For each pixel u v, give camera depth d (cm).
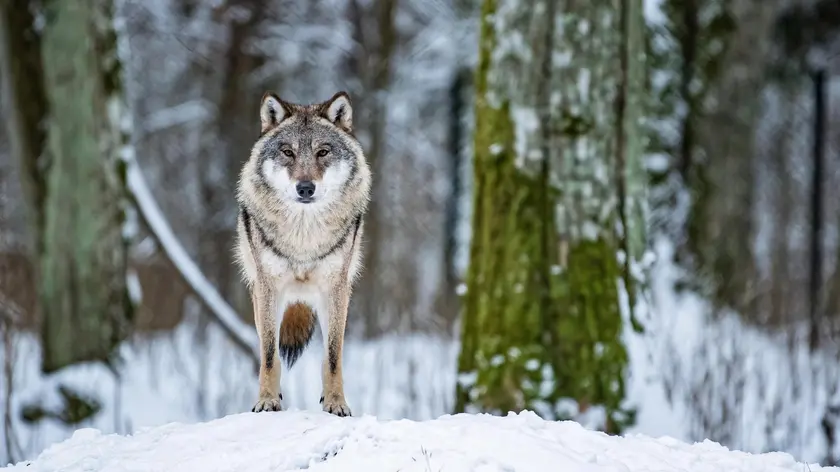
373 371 1478
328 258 835
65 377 1345
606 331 1004
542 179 1030
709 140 2008
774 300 1927
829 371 1230
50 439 1226
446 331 1809
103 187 1458
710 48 2033
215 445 667
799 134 3769
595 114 1034
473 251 1073
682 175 1953
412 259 3512
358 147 880
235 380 1445
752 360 1318
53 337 1403
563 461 593
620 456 630
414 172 3453
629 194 1063
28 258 1633
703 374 1126
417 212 3484
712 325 1371
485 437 618
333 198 832
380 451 606
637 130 1087
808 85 3181
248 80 2580
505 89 1049
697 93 1989
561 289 1009
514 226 1030
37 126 1448
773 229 3806
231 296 2380
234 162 2525
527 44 1041
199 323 1953
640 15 1096
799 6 2897
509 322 1017
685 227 1933
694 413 1032
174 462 645
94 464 662
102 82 1470
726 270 1989
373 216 2475
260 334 839
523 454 597
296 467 614
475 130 1094
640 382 1005
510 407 998
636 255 1073
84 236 1437
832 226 3634
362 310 2288
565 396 990
